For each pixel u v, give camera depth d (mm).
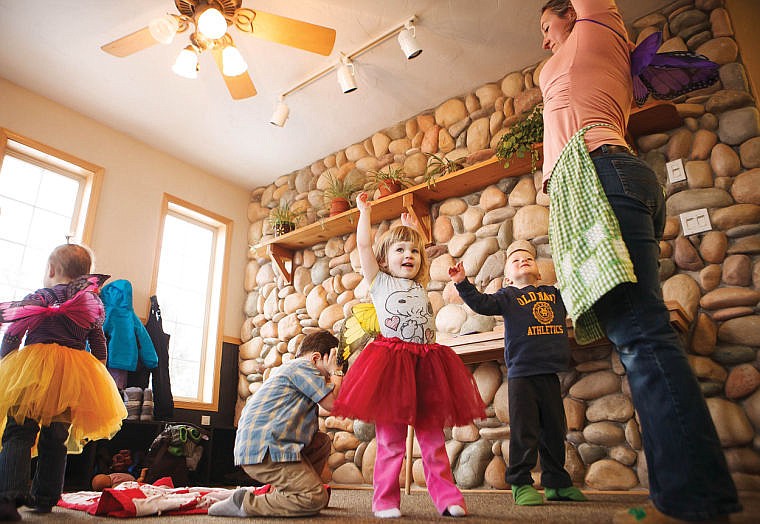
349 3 2867
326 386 1634
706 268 2336
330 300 3785
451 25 3039
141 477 2881
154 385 3430
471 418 1485
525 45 3184
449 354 1604
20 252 3273
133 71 3336
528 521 1210
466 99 3586
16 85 3414
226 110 3744
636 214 1046
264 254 4340
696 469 845
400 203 3420
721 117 2527
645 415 932
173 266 4172
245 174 4613
